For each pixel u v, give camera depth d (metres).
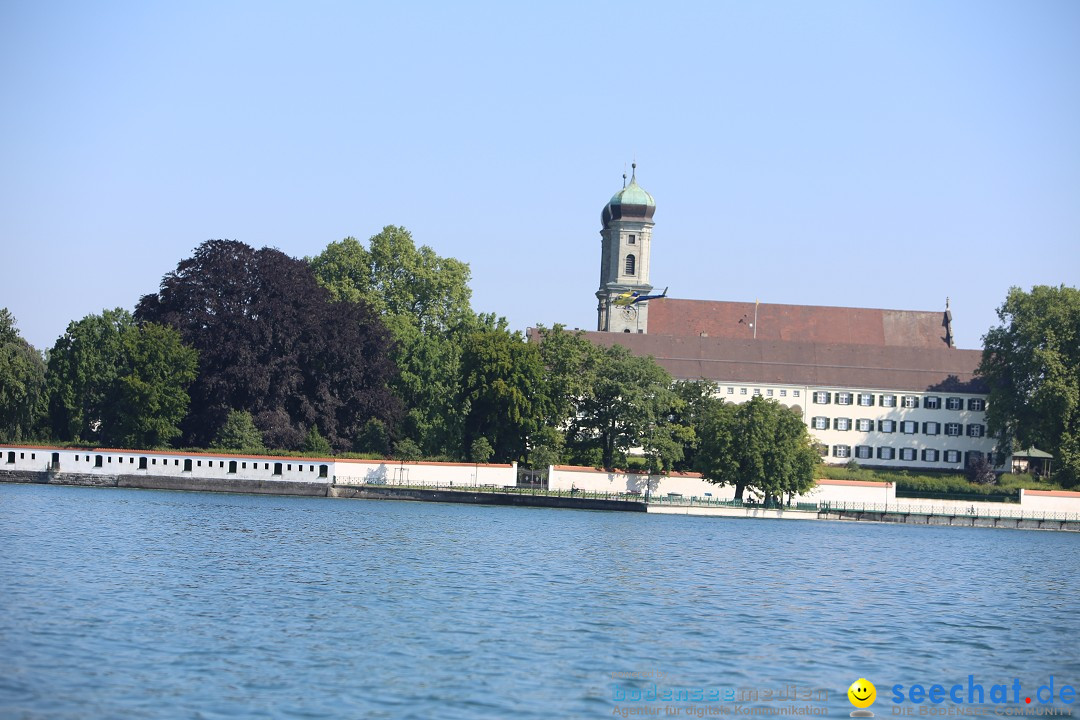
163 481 159.25
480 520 133.88
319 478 161.00
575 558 99.62
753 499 168.88
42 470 157.75
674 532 131.88
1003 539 150.62
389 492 159.88
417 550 99.44
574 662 57.81
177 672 52.34
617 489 168.12
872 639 68.50
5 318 161.75
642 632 66.25
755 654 62.16
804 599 83.25
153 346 161.62
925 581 98.69
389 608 69.69
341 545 100.56
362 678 52.84
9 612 62.53
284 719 46.62
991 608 84.19
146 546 93.00
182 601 68.62
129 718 45.84
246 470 160.62
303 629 62.38
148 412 161.25
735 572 96.44
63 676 50.78
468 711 48.84
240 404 169.75
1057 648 68.62
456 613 69.06
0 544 89.94
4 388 154.88
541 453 168.62
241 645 57.91
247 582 77.06
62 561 82.25
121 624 61.19
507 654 58.69
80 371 165.88
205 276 172.38
